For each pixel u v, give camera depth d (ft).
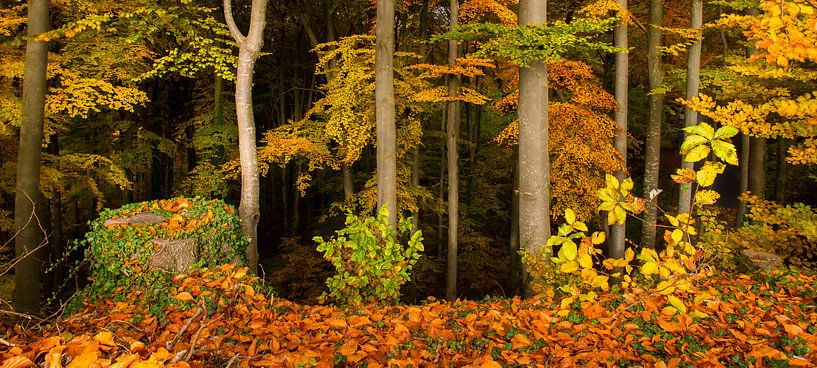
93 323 13.55
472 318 14.82
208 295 15.84
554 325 14.49
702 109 22.77
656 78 35.35
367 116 41.98
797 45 12.92
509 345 12.32
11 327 12.62
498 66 48.44
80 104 32.53
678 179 9.78
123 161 54.85
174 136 68.08
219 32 31.55
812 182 58.23
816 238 22.97
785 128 20.74
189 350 8.18
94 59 35.09
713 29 39.14
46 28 25.53
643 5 47.39
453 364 11.34
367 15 57.41
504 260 62.23
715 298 15.21
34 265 25.21
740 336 12.66
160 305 16.52
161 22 29.63
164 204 23.76
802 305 16.12
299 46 69.92
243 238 25.13
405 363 10.29
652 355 12.01
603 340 12.86
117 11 31.35
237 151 53.21
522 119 26.96
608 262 10.82
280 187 84.38
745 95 29.48
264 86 80.23
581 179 39.06
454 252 44.60
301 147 44.29
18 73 31.27
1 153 42.78
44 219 41.68
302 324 14.20
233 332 12.56
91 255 19.72
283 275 52.13
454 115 43.32
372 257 21.42
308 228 71.82
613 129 37.68
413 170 53.72
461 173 70.95
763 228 25.00
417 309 15.97
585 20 23.84
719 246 23.06
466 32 26.03
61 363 8.01
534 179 26.76
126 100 34.04
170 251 19.27
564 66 38.42
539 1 25.93
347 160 44.14
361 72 41.27
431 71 39.75
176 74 55.93
